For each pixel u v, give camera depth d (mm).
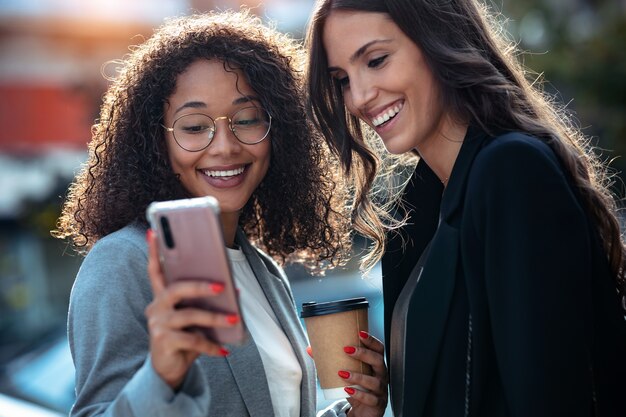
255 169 2510
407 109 2361
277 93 2520
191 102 2381
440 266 2205
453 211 2211
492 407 2119
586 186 2178
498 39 2566
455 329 2176
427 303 2211
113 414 1807
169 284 1761
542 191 2043
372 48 2322
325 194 2826
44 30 14250
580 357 1979
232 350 2273
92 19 14281
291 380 2447
